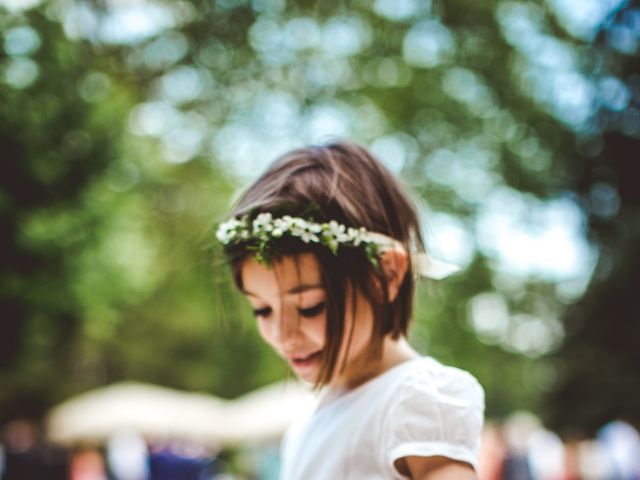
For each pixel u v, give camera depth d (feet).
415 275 5.06
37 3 22.36
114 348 61.93
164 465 32.01
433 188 40.29
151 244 45.11
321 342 4.55
